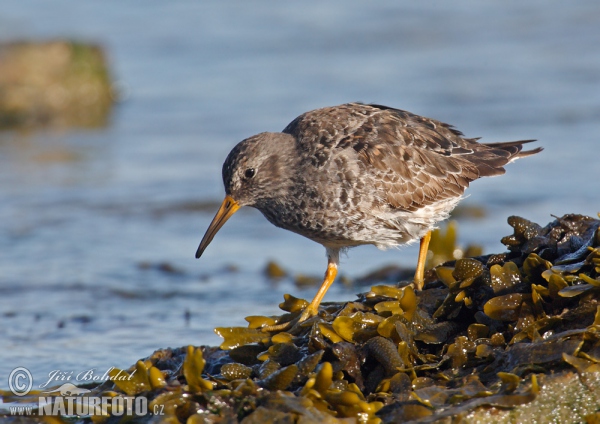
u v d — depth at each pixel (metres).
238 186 10.77
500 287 8.50
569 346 7.45
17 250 16.06
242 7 35.91
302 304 9.83
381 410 7.43
